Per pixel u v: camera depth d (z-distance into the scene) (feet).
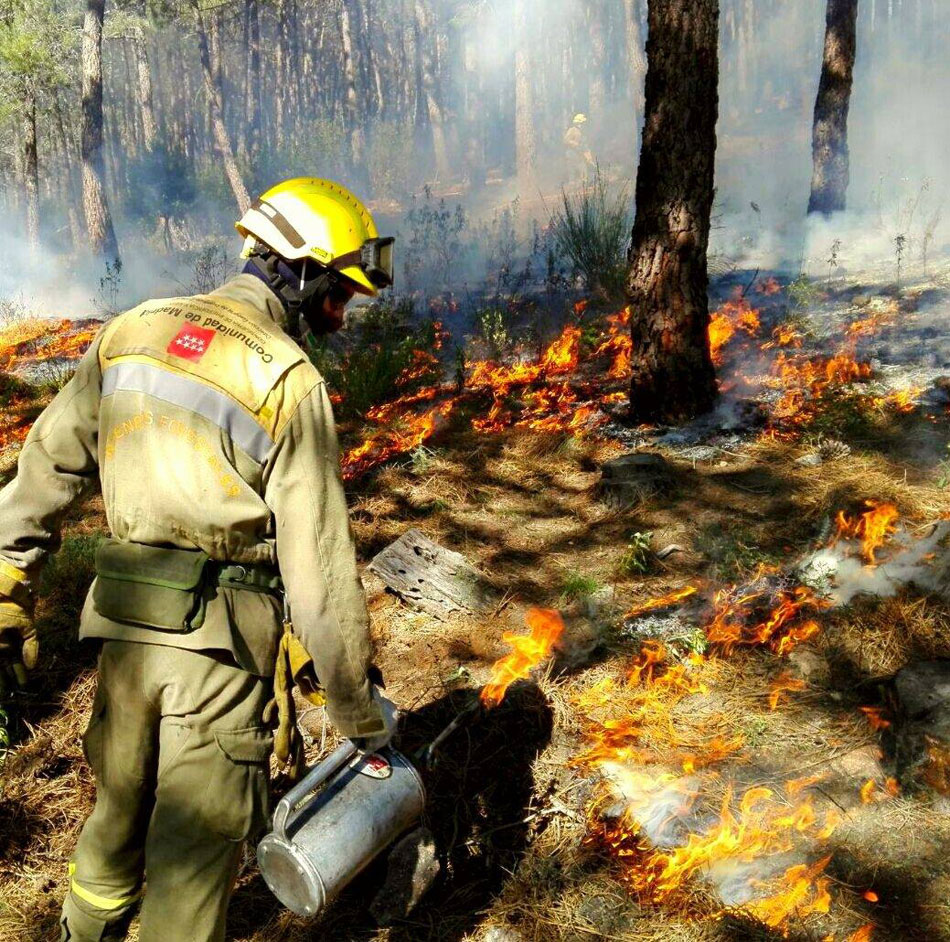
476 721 9.80
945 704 8.80
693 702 10.00
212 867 6.28
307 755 9.53
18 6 60.03
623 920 7.57
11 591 6.54
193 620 6.06
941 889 7.63
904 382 18.58
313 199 6.55
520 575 12.75
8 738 9.81
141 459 6.06
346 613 6.10
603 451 16.58
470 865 8.27
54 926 7.80
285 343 6.17
